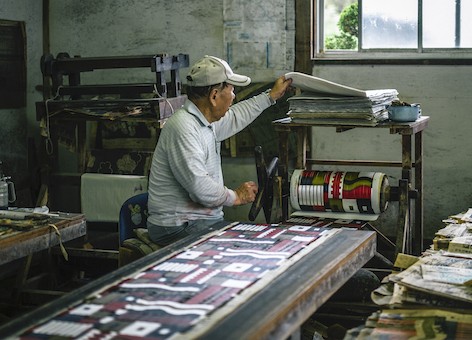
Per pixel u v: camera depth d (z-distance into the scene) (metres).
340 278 3.17
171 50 6.47
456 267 3.38
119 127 6.55
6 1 6.30
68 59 5.54
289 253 3.30
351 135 6.10
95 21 6.63
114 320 2.50
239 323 2.44
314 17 6.12
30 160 5.98
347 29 6.12
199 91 4.11
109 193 5.62
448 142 5.87
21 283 4.97
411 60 5.87
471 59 5.73
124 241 4.26
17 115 6.46
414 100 5.91
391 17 5.99
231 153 6.38
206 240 3.57
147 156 5.98
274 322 2.48
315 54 6.19
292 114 4.61
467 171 5.85
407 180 4.52
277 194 4.81
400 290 3.17
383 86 5.97
